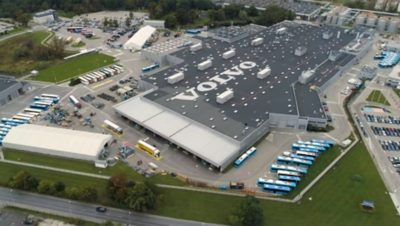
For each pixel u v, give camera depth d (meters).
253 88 186.62
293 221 118.06
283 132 165.25
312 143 155.38
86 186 126.44
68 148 146.75
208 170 140.38
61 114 177.00
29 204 124.06
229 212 121.25
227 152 141.88
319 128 167.38
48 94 196.88
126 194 122.25
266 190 131.00
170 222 117.00
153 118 162.62
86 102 189.25
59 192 127.50
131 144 154.62
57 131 155.88
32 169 140.38
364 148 156.12
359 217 120.62
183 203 124.50
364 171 142.38
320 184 134.88
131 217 118.69
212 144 146.12
